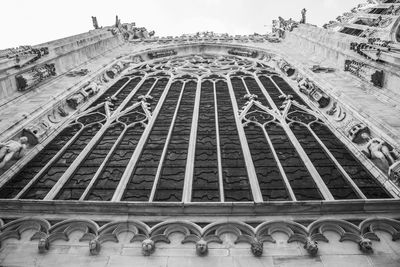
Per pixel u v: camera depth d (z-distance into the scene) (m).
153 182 9.98
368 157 10.77
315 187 9.67
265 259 6.72
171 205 7.99
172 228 7.51
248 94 17.77
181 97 18.05
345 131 12.71
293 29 27.81
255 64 25.20
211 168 10.68
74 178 10.35
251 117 15.06
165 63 26.48
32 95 15.19
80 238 7.36
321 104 15.51
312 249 6.78
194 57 28.55
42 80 16.39
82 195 9.31
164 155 11.48
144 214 7.95
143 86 20.38
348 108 13.40
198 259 6.75
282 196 9.29
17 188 9.92
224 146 12.27
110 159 11.50
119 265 6.65
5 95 13.95
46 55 17.80
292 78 20.28
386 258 6.73
